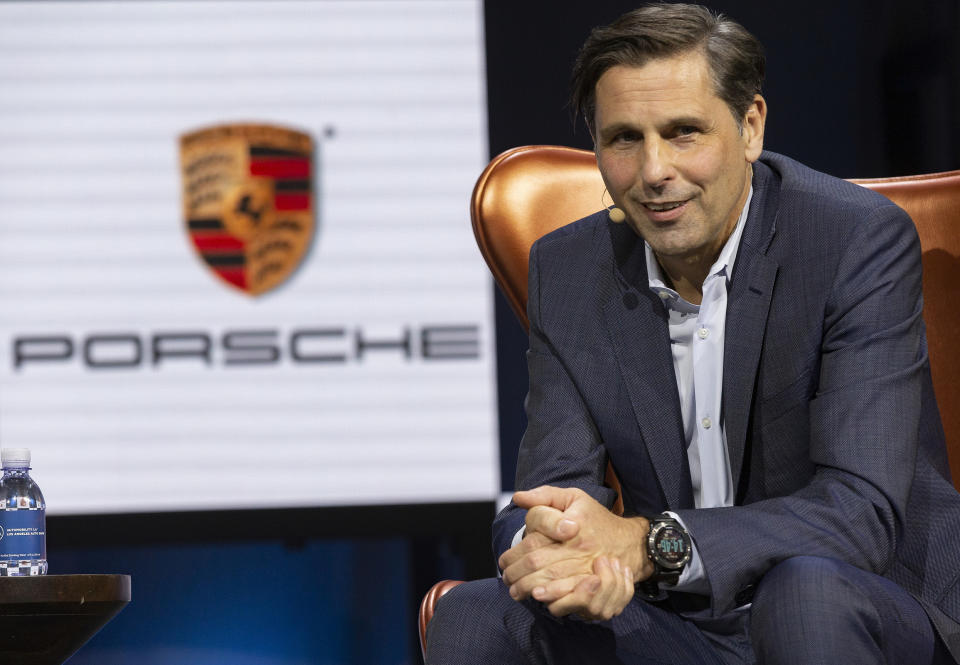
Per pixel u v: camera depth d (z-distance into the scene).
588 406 5.65
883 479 4.73
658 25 5.09
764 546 4.62
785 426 5.26
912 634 4.47
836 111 12.68
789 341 5.27
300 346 12.78
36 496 6.45
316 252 12.81
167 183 12.80
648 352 5.56
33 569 6.26
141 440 12.65
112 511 12.59
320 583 13.24
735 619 5.16
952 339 6.42
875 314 5.10
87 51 12.82
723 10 12.68
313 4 12.92
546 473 5.52
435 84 12.96
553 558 4.60
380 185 12.88
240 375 12.71
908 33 12.58
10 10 12.77
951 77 12.41
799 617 4.23
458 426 12.80
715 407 5.46
